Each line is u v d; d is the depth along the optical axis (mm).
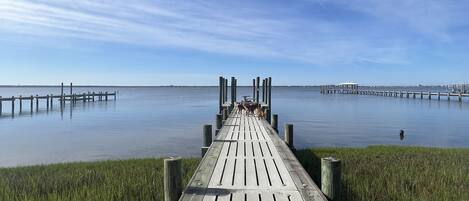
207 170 9172
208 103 71375
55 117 42188
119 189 10234
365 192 10109
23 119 39969
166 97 104250
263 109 23828
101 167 14516
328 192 7379
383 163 14594
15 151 21438
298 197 7172
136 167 14375
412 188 10688
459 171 12891
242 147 12508
